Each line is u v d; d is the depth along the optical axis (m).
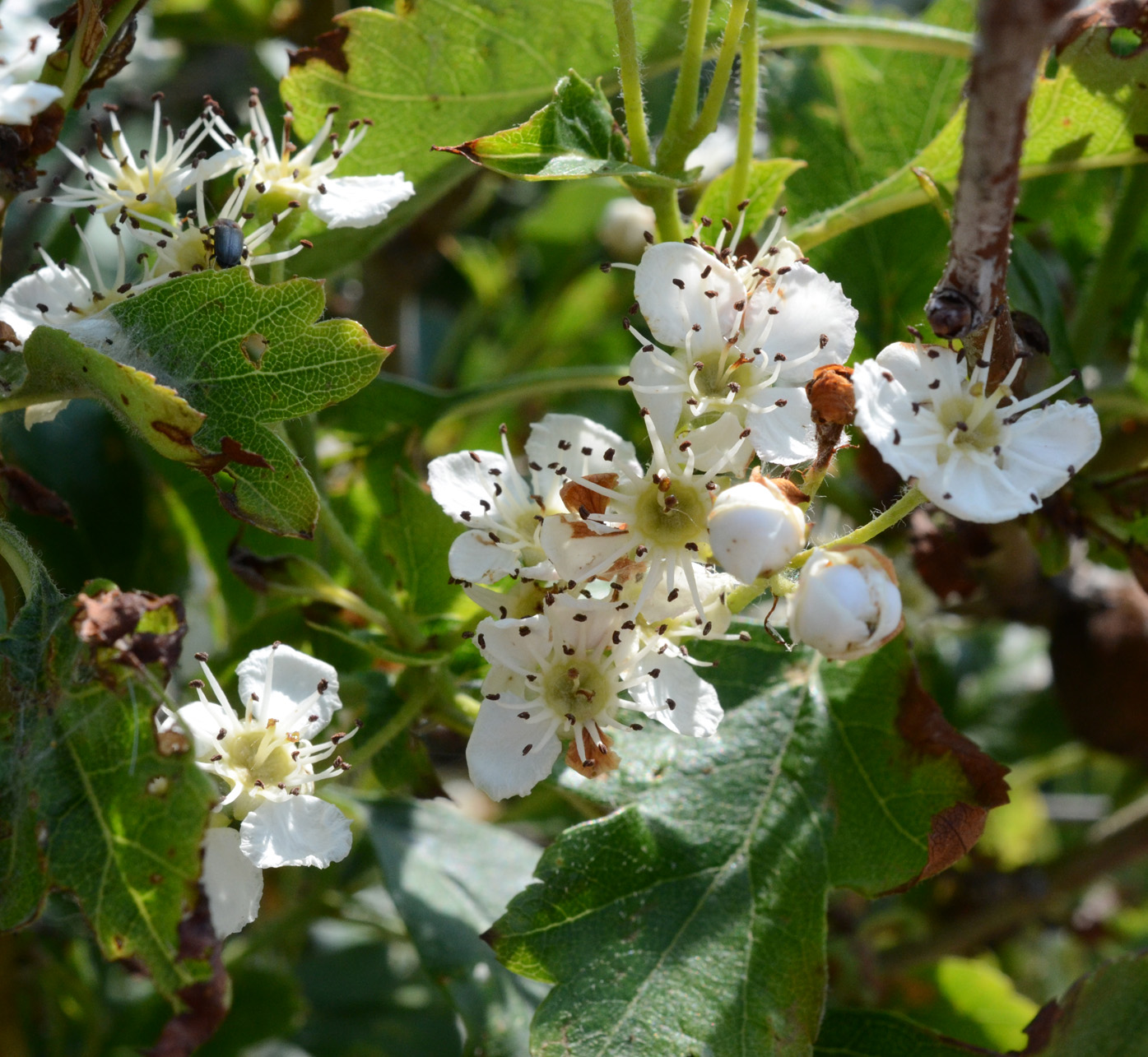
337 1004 0.22
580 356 0.28
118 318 0.14
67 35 0.14
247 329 0.14
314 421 0.16
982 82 0.12
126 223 0.15
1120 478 0.17
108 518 0.19
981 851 0.22
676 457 0.14
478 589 0.14
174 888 0.13
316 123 0.17
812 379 0.14
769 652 0.16
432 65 0.17
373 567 0.18
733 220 0.16
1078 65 0.16
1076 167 0.17
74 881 0.13
